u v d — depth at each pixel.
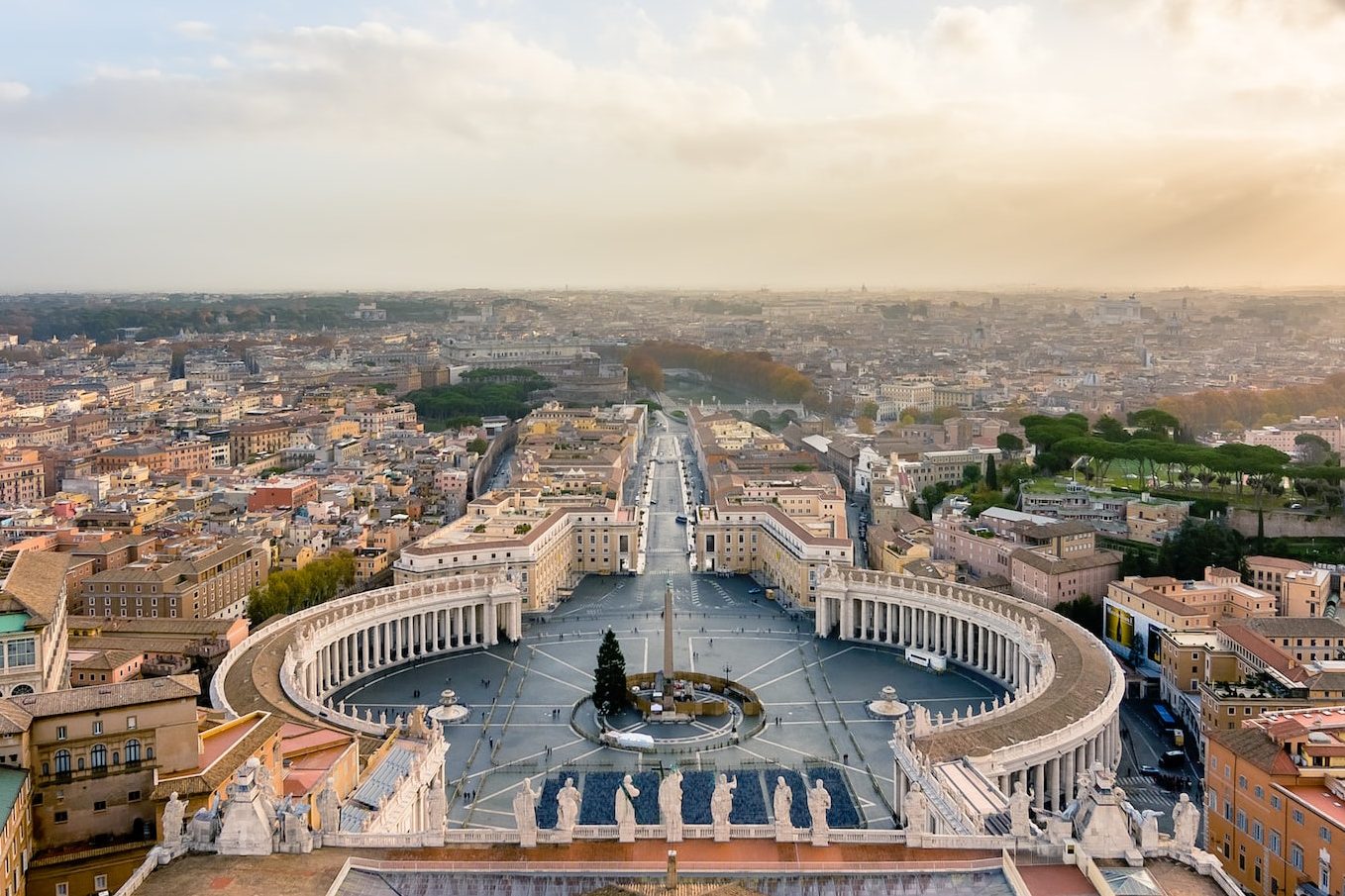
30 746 141.62
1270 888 161.88
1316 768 160.88
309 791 143.75
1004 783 182.38
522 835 126.81
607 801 197.50
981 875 119.12
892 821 188.00
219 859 120.69
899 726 188.75
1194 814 118.81
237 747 152.25
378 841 126.12
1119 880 114.19
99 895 128.00
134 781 146.38
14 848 132.75
